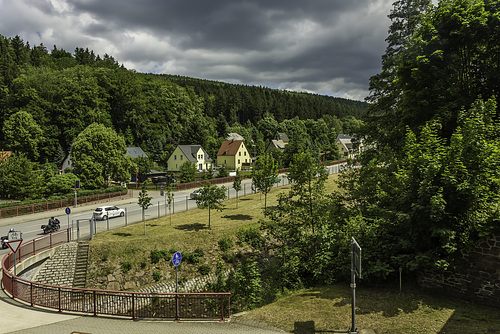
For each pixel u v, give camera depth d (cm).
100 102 9512
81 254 2312
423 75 1966
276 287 1664
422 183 1238
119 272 2264
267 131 14475
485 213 1163
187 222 3184
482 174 1201
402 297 1230
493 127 1382
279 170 7788
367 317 1086
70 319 1191
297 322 1084
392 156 2195
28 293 1450
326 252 1598
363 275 1370
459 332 950
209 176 6712
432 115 1983
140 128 10481
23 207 3750
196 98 14700
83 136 5612
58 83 9231
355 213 1891
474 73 2084
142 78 12619
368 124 3175
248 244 2723
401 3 3294
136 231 2820
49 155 8519
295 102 19500
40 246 2211
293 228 1772
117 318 1200
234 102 15762
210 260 2511
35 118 8312
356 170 2538
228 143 10438
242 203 4206
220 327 1082
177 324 1124
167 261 2408
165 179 6881
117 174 5759
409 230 1317
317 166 1867
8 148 7688
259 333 1020
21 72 10031
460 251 1229
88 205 4419
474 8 1862
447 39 1948
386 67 3266
